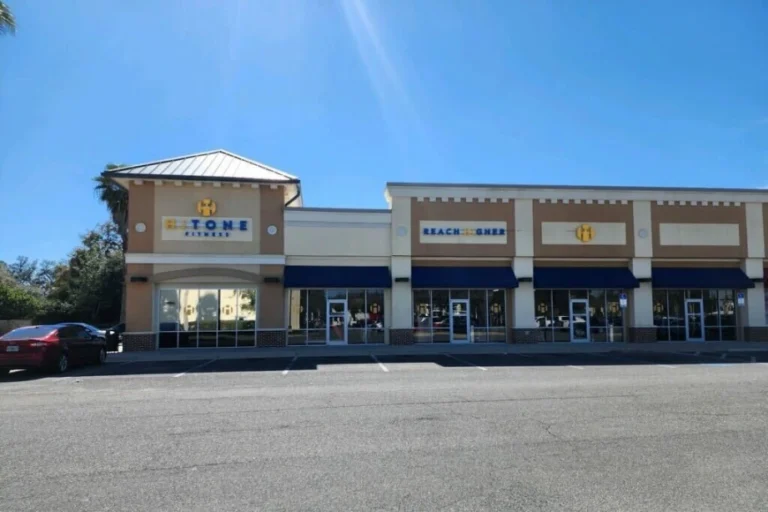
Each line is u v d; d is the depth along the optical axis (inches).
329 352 909.2
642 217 1111.0
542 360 768.9
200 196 1003.3
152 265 981.2
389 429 317.4
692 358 794.8
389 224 1059.9
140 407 400.5
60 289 2325.3
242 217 1012.5
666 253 1111.0
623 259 1115.3
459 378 563.2
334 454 264.8
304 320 1045.2
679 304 1146.0
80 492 213.9
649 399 417.1
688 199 1120.2
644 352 904.9
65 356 669.3
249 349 969.5
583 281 1087.0
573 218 1095.0
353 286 1029.8
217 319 1002.7
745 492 209.6
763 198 1141.7
